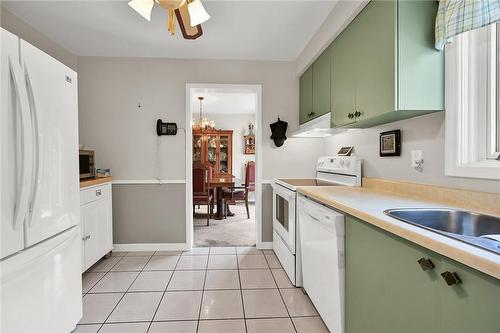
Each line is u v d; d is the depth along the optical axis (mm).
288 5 2082
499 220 1098
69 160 1586
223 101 5594
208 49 2908
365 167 2266
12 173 1157
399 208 1287
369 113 1651
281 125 3166
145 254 3051
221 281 2383
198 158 6711
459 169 1371
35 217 1274
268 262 2820
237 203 6637
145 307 1967
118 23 2373
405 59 1401
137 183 3137
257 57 3133
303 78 3061
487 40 1327
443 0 1322
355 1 1730
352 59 1869
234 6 2102
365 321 1252
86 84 3072
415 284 919
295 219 2266
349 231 1406
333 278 1519
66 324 1562
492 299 653
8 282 1151
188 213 3182
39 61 1318
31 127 1232
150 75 3121
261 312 1906
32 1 2055
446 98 1421
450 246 750
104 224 2787
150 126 3137
